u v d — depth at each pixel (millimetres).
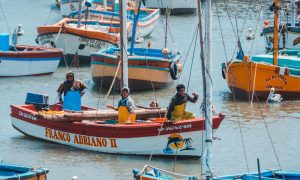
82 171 63500
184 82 97562
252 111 83812
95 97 89500
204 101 54938
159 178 54625
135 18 92688
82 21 117250
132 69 91438
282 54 99750
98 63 92438
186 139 66062
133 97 89875
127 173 63312
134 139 66938
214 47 121438
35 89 93312
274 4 89812
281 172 57219
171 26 144875
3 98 88625
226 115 81750
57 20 152000
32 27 142250
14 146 69812
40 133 71125
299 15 119938
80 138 68812
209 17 54094
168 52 95875
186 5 161750
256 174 56406
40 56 99750
